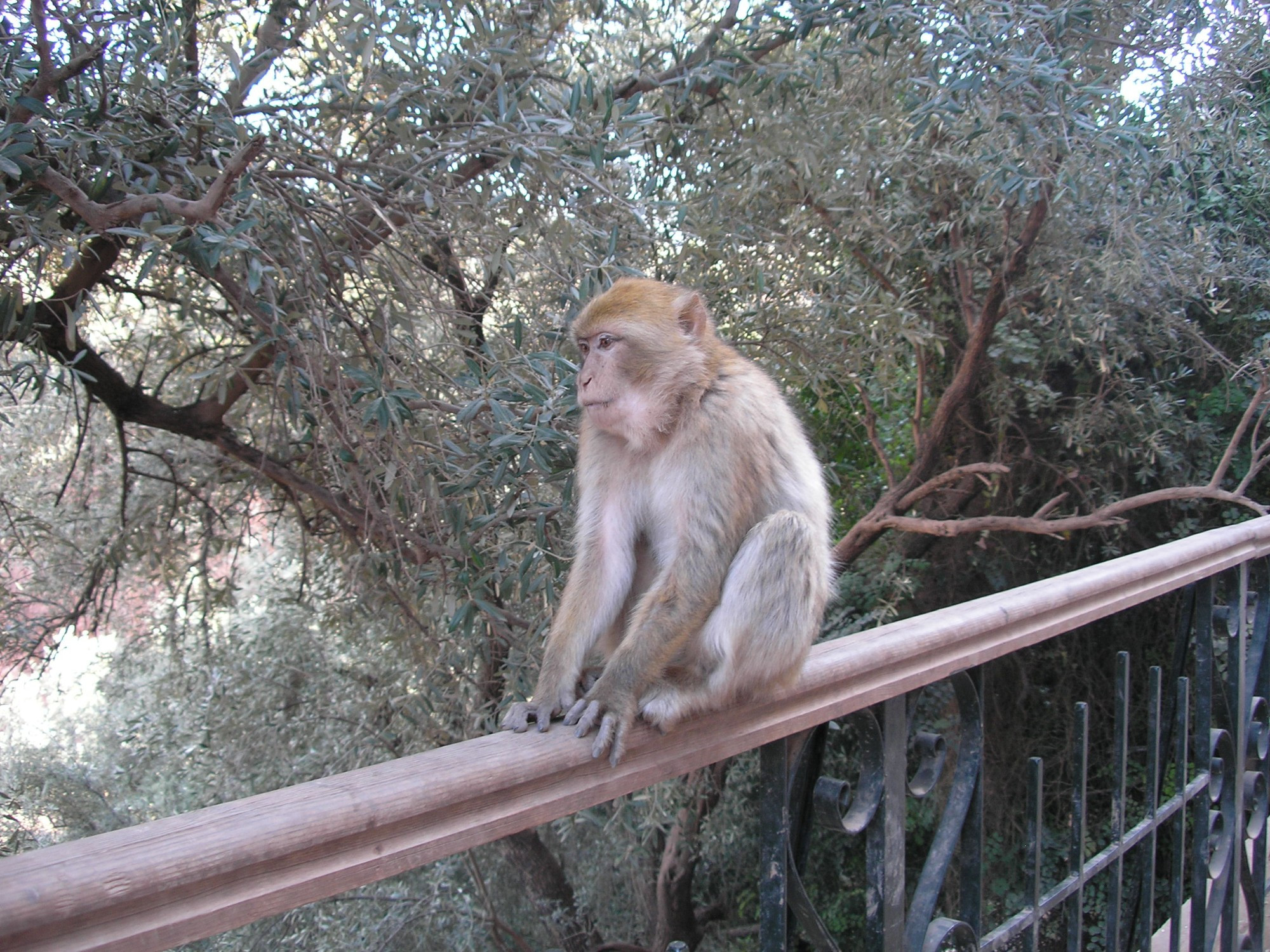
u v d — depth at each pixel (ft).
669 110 15.78
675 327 7.85
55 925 2.74
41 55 9.26
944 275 28.07
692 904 30.37
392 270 13.74
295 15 12.39
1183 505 27.76
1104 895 27.07
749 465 7.58
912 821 27.63
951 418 25.91
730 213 17.37
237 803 3.31
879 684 5.78
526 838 27.99
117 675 23.77
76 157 10.17
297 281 11.95
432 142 11.23
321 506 19.06
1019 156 16.08
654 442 7.91
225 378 13.99
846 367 20.45
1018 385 27.45
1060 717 29.48
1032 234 21.56
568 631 7.50
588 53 16.55
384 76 10.95
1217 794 9.03
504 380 11.10
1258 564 10.36
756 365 8.63
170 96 10.84
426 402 11.41
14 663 18.39
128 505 21.13
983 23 14.37
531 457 10.04
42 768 23.32
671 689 6.57
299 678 24.03
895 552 29.78
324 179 11.84
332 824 3.37
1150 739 8.37
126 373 20.52
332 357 11.28
